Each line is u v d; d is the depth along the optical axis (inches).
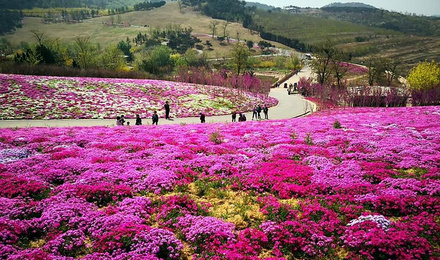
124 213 455.2
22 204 463.2
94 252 373.4
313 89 3240.7
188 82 3213.6
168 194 540.1
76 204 473.7
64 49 5014.8
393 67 5068.9
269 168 641.6
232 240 395.9
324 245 387.5
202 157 706.8
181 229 427.2
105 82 2370.8
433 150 693.3
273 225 421.7
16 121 1443.2
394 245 362.0
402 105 2245.3
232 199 530.6
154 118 1487.5
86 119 1595.7
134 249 372.2
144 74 3218.5
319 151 743.1
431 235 392.8
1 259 346.0
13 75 2177.7
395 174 573.3
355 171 589.0
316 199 502.6
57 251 377.7
